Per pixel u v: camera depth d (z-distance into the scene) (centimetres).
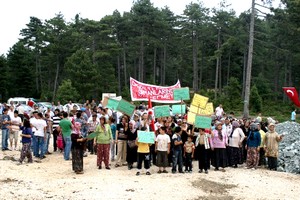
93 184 1229
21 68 6594
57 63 6769
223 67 7256
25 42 7850
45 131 1750
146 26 6450
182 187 1232
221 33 6456
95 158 1748
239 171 1555
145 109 2236
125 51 7138
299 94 6812
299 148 1789
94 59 6269
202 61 7150
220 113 2448
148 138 1390
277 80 6788
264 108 5147
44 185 1219
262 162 1745
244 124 1791
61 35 6781
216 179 1377
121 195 1108
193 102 1758
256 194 1219
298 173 1645
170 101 1906
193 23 6381
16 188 1173
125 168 1530
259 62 6425
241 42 5872
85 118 1856
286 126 2045
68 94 5150
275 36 5831
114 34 6944
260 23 6112
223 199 1134
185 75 7606
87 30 6481
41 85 7288
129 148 1496
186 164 1473
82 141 1413
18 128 1909
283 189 1310
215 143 1528
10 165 1516
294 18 4672
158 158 1444
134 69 7488
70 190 1157
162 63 7356
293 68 6531
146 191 1162
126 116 1568
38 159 1688
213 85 7700
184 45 6962
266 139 1686
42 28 7019
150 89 1878
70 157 1759
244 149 1755
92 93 5866
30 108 3042
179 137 1445
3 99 6391
